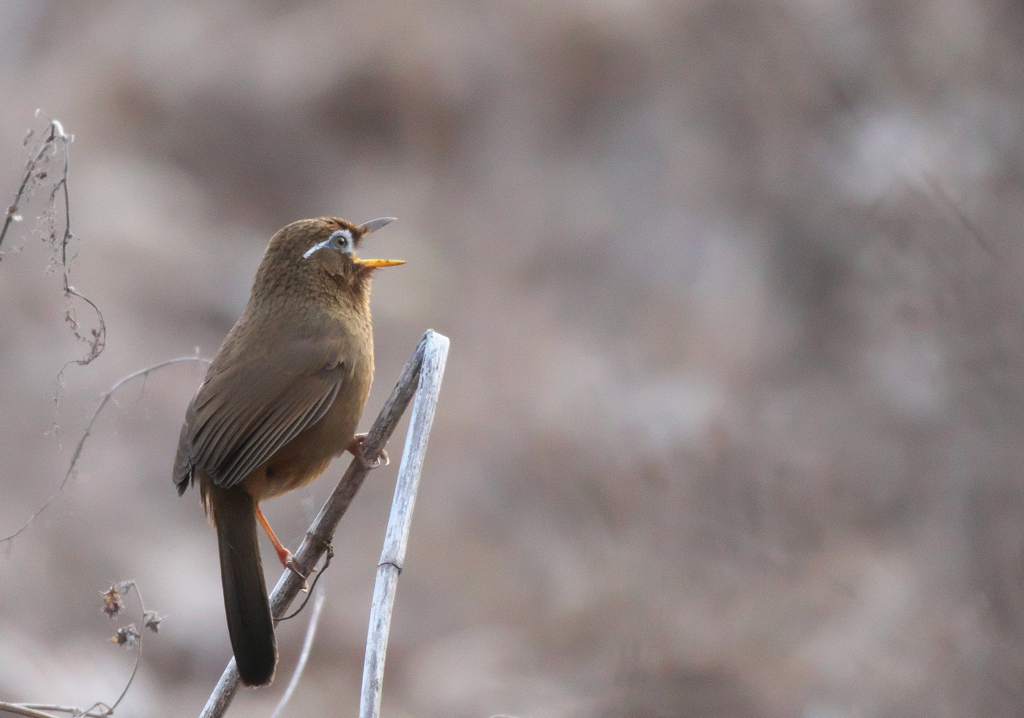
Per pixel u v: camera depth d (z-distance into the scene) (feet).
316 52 82.53
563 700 38.78
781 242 62.49
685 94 74.38
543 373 59.88
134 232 66.13
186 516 47.21
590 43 79.82
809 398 49.44
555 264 71.20
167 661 40.22
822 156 62.13
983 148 49.52
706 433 47.70
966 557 37.81
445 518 50.47
